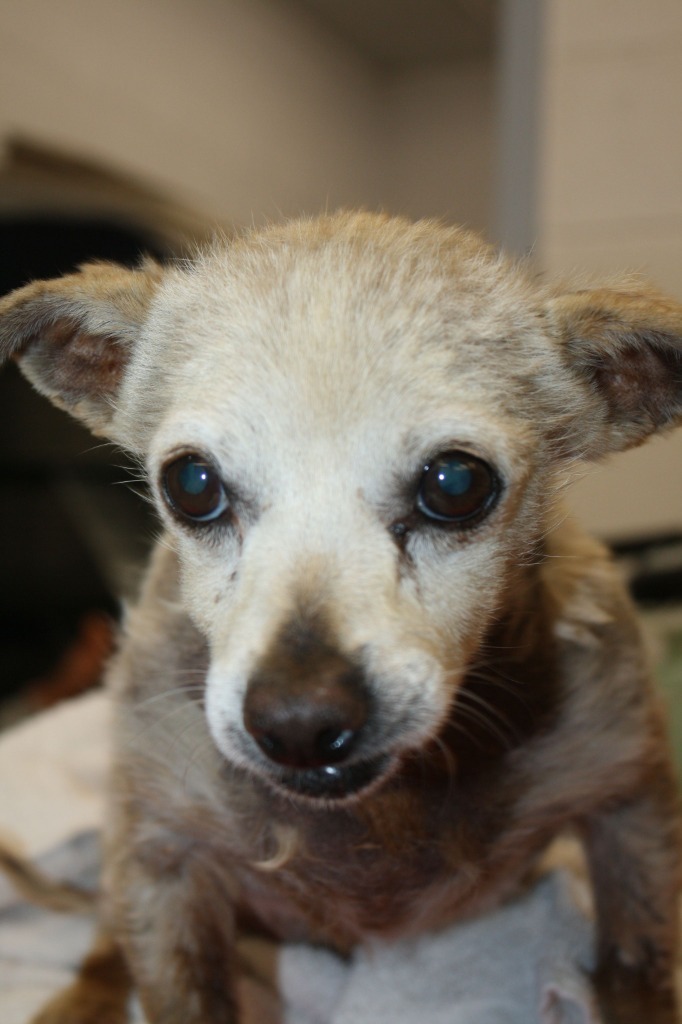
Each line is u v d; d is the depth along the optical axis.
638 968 0.25
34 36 0.78
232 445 0.19
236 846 0.24
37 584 0.54
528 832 0.24
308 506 0.19
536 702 0.23
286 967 0.28
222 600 0.20
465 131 1.41
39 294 0.24
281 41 1.16
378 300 0.20
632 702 0.24
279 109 1.16
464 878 0.24
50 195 0.51
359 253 0.22
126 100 0.90
